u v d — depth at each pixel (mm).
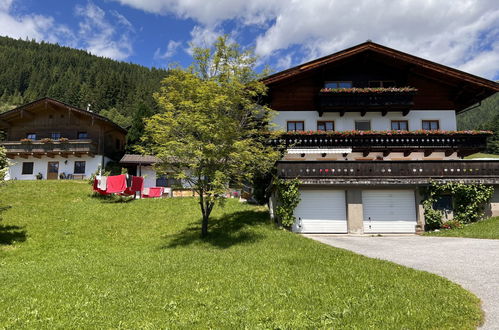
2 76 153125
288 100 23891
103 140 36344
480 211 18219
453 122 23906
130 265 10922
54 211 20219
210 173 14531
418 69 23828
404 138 22500
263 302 6910
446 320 5773
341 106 22766
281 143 21469
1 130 38312
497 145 84688
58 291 8258
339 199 18688
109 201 23516
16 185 26109
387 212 18594
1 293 8312
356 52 22875
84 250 14445
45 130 36531
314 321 5883
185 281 8672
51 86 136250
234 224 17953
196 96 14930
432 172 18500
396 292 7191
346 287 7688
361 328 5535
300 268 9586
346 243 14688
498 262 9805
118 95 107625
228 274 9234
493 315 6023
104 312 6695
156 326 5891
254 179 21875
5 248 14422
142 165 34625
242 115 16859
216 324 5898
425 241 14695
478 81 22844
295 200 18016
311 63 22797
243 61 16594
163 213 20812
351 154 23297
